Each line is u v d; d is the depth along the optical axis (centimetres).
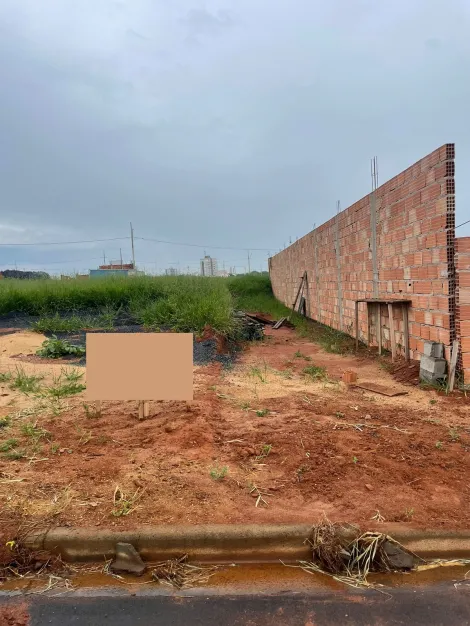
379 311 800
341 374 656
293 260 1784
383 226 774
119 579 235
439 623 204
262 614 210
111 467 327
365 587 229
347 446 368
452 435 393
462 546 251
